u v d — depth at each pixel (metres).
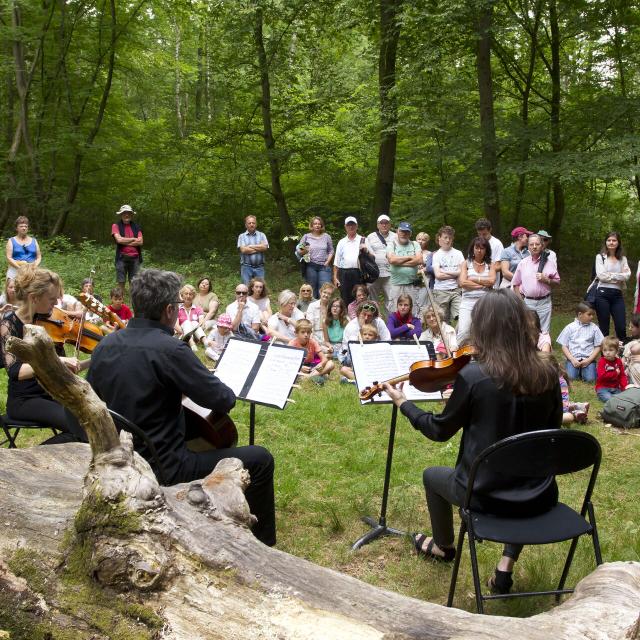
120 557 2.14
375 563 3.88
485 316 2.97
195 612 2.11
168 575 2.15
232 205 17.62
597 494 5.02
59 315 4.36
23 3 15.23
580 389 7.97
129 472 2.25
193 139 16.31
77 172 16.52
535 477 2.88
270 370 3.72
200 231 17.61
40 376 2.10
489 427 2.96
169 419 3.22
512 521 2.95
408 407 3.31
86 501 2.22
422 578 3.66
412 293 9.57
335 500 4.69
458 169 15.61
